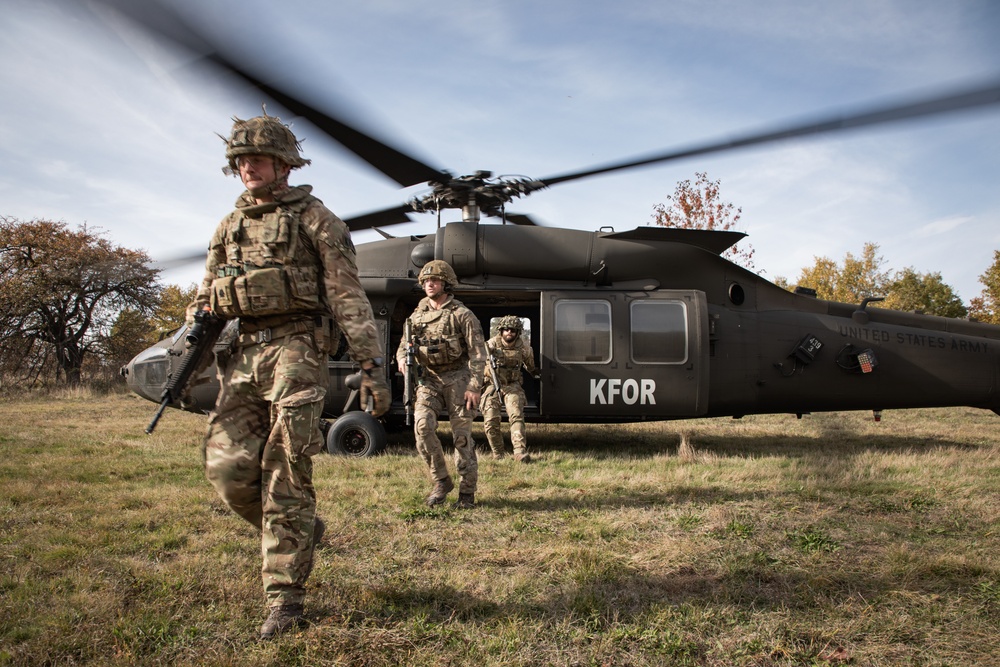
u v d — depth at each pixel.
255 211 2.77
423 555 3.67
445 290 4.85
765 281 8.27
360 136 4.74
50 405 14.48
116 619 2.74
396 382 7.89
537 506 4.79
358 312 2.73
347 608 2.86
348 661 2.41
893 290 40.94
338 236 2.76
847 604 3.01
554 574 3.36
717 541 3.93
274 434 2.67
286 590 2.66
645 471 6.15
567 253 7.71
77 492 5.07
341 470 6.09
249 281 2.65
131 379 8.57
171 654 2.48
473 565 3.52
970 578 3.36
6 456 6.81
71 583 3.14
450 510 4.65
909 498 4.99
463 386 4.80
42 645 2.50
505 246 7.67
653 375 7.55
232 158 2.75
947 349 8.28
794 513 4.61
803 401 8.17
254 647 2.52
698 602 3.03
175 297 29.41
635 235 7.58
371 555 3.65
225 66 3.53
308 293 2.73
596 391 7.55
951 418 12.90
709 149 4.84
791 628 2.77
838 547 3.82
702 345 7.57
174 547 3.79
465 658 2.49
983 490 5.29
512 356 7.14
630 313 7.63
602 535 4.07
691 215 22.34
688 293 7.69
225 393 2.80
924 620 2.88
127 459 6.66
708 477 5.71
